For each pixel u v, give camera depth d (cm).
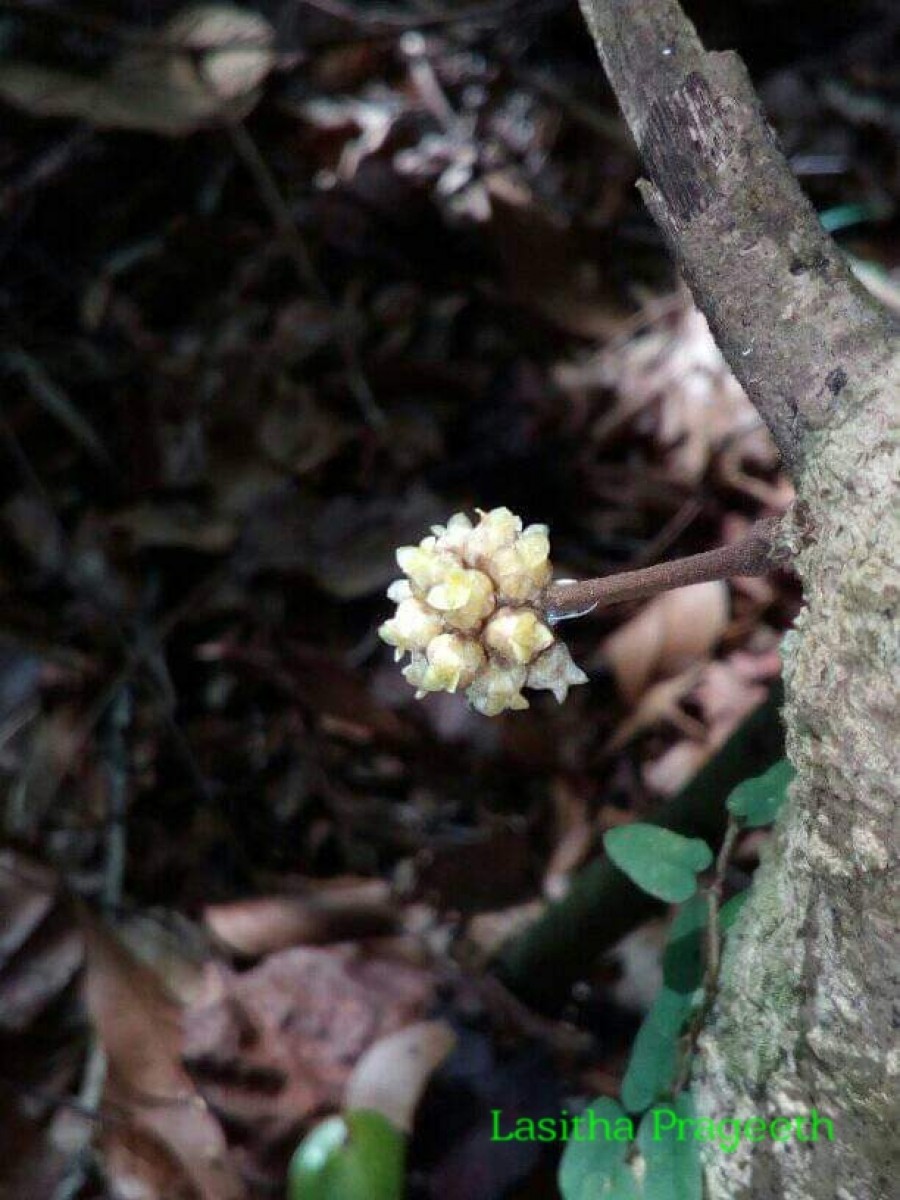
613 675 26
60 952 22
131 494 29
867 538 8
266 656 27
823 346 9
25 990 22
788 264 10
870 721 9
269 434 29
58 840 25
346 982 22
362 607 28
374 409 30
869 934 9
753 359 9
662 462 29
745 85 10
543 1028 22
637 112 10
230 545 28
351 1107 20
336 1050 21
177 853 25
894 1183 10
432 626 10
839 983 10
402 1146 19
